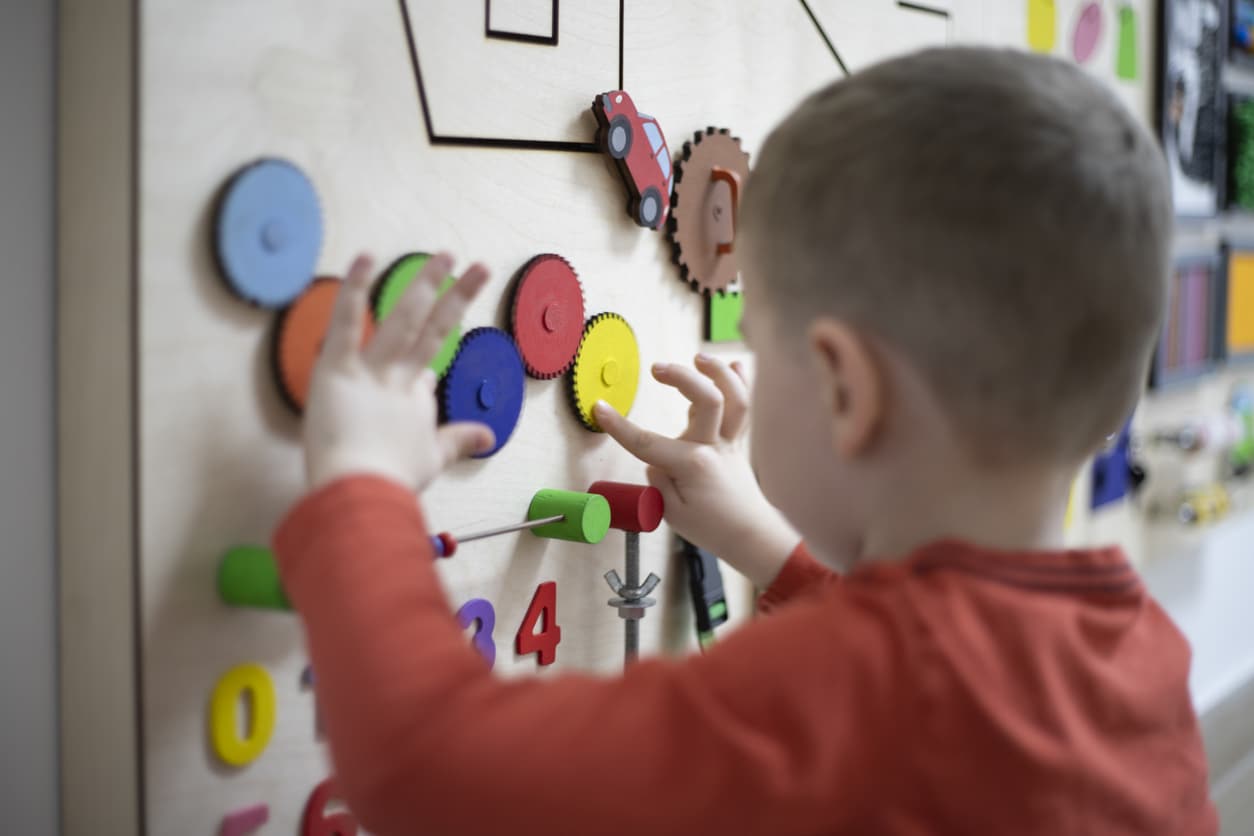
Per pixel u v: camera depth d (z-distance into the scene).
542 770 0.46
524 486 0.74
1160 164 0.54
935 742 0.47
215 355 0.58
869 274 0.51
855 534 0.57
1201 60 1.48
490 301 0.71
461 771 0.47
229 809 0.61
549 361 0.74
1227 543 1.77
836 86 0.56
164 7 0.55
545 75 0.73
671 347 0.86
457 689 0.48
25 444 0.60
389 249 0.65
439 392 0.68
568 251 0.76
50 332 0.61
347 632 0.49
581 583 0.80
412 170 0.66
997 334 0.50
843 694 0.47
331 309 0.62
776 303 0.56
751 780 0.46
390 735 0.47
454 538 0.65
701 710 0.47
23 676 0.61
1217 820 0.60
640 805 0.46
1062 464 0.55
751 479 0.79
